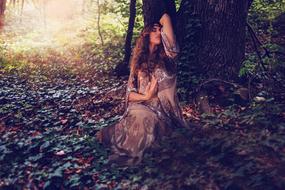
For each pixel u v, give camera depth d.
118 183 5.38
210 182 4.87
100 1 21.06
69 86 11.60
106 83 11.16
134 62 6.26
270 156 5.04
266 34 12.11
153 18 9.05
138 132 5.99
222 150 5.30
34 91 11.34
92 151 6.32
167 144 5.75
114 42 15.41
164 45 6.23
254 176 4.59
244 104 7.43
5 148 6.89
